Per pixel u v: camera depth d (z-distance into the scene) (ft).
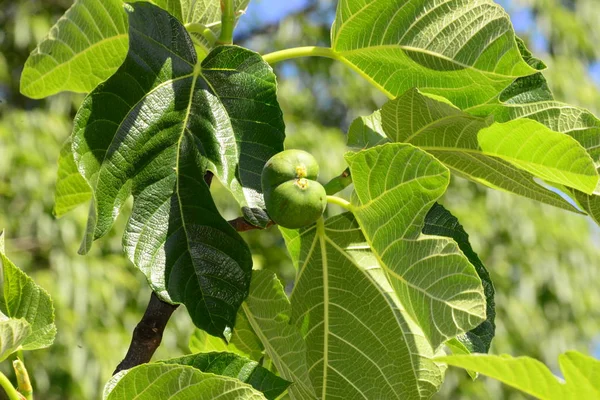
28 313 2.48
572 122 2.69
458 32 2.60
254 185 2.45
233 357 2.46
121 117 2.41
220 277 2.36
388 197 2.46
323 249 2.71
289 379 2.60
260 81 2.52
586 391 1.89
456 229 2.70
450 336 2.34
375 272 2.69
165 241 2.37
